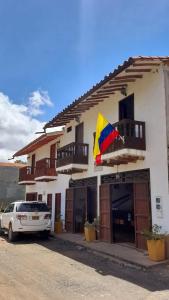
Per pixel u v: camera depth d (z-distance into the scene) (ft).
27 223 49.14
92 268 29.17
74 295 20.79
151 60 34.53
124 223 46.16
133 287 22.84
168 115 34.94
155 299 20.08
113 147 38.91
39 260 32.89
